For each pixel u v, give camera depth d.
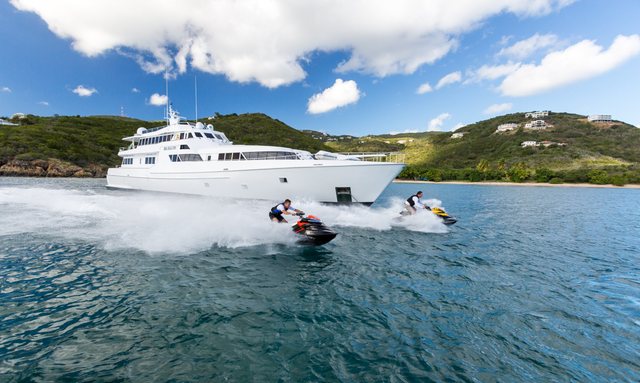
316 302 6.14
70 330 4.85
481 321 5.50
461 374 4.05
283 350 4.48
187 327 5.04
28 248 9.51
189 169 20.62
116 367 3.98
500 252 10.45
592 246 11.73
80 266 7.95
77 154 72.44
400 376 3.98
